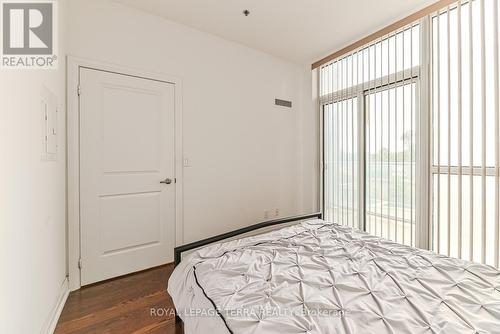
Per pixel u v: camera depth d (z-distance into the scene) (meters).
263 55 3.23
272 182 3.36
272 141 3.35
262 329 0.78
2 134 0.95
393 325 0.81
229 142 2.96
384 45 2.62
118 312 1.73
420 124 2.33
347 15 2.41
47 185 1.49
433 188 2.29
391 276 1.13
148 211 2.41
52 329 1.52
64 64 1.94
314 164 3.51
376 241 1.60
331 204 3.29
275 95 3.37
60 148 1.82
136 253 2.35
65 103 1.97
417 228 2.37
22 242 1.12
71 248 2.01
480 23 1.95
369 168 2.80
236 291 1.01
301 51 3.19
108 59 2.17
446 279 1.11
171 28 2.51
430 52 2.25
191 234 2.68
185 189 2.63
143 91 2.36
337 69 3.16
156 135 2.44
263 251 1.42
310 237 1.67
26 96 1.18
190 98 2.65
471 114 2.00
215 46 2.82
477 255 2.02
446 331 0.77
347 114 3.04
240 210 3.06
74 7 2.02
